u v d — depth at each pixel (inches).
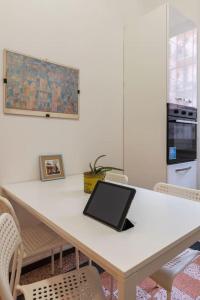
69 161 82.0
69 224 36.9
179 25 86.8
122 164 100.3
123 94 99.4
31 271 70.5
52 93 76.1
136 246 29.6
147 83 89.7
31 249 51.8
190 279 65.6
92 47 87.4
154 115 87.6
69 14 79.9
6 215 36.1
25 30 69.4
